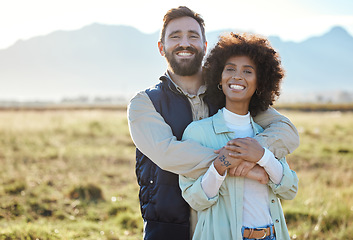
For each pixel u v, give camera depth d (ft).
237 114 10.70
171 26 11.62
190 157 9.87
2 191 25.81
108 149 42.83
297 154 41.16
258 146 9.73
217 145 10.40
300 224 20.63
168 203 10.66
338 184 29.43
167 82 11.40
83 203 24.43
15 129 56.44
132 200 25.62
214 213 9.88
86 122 65.51
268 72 10.80
